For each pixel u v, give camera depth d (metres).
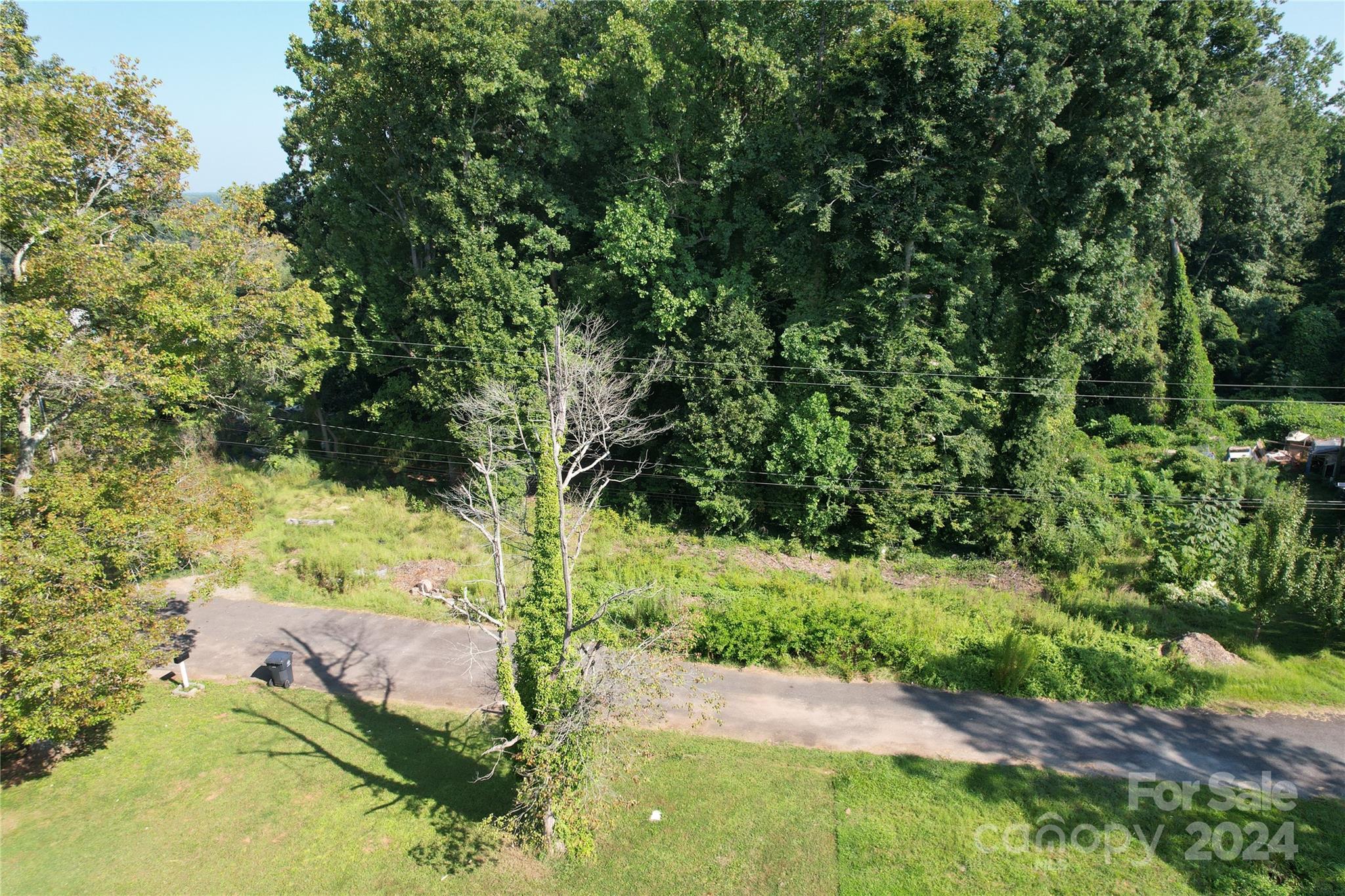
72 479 15.72
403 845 14.00
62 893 12.82
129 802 15.16
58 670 13.95
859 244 26.12
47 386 16.38
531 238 28.72
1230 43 25.61
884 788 15.12
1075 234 24.75
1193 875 12.83
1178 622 21.78
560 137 27.64
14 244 17.31
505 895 12.78
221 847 13.95
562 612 13.43
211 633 22.33
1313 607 20.02
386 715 18.33
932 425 26.59
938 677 18.94
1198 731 16.92
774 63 25.42
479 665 20.25
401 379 33.19
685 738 16.92
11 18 23.06
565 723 12.66
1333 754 16.03
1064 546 25.58
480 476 28.77
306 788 15.62
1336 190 44.44
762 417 27.88
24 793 15.41
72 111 17.44
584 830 13.52
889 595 23.97
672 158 28.27
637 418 28.64
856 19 26.38
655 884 12.91
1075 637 20.75
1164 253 37.22
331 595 24.56
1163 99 25.11
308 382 31.92
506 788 15.53
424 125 28.95
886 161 25.17
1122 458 33.44
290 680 19.73
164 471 18.56
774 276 28.50
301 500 33.69
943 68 23.58
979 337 27.55
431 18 26.73
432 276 30.06
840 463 26.62
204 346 20.12
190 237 21.92
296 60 31.20
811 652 19.94
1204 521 24.03
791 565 27.27
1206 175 36.44
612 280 28.59
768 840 13.84
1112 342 30.11
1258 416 36.22
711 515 28.83
